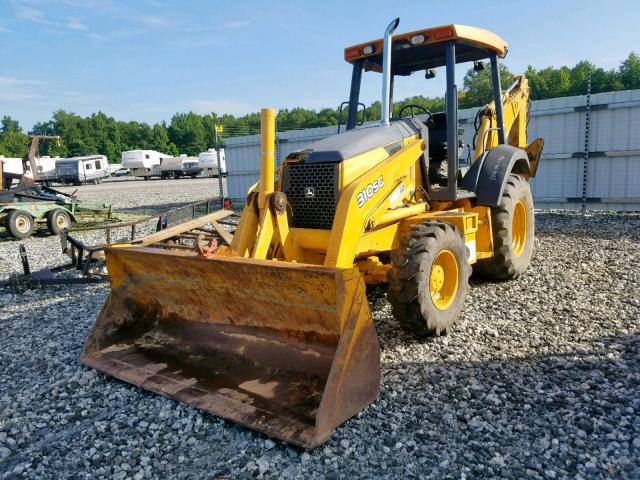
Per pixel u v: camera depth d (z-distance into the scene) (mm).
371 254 4742
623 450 2830
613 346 4199
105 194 29172
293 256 4328
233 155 17094
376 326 4875
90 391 3881
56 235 13812
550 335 4496
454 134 5000
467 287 4738
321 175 4266
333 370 3053
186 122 99875
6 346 4980
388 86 4934
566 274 6363
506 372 3822
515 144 7230
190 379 3758
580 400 3373
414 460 2838
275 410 3211
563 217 10953
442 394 3533
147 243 6691
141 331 4520
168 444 3125
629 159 10789
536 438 2982
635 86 57844
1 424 3480
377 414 3303
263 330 3867
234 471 2840
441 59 5723
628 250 7367
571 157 11398
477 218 5223
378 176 4301
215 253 3994
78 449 3137
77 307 6234
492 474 2686
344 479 2711
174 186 34750
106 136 98000
